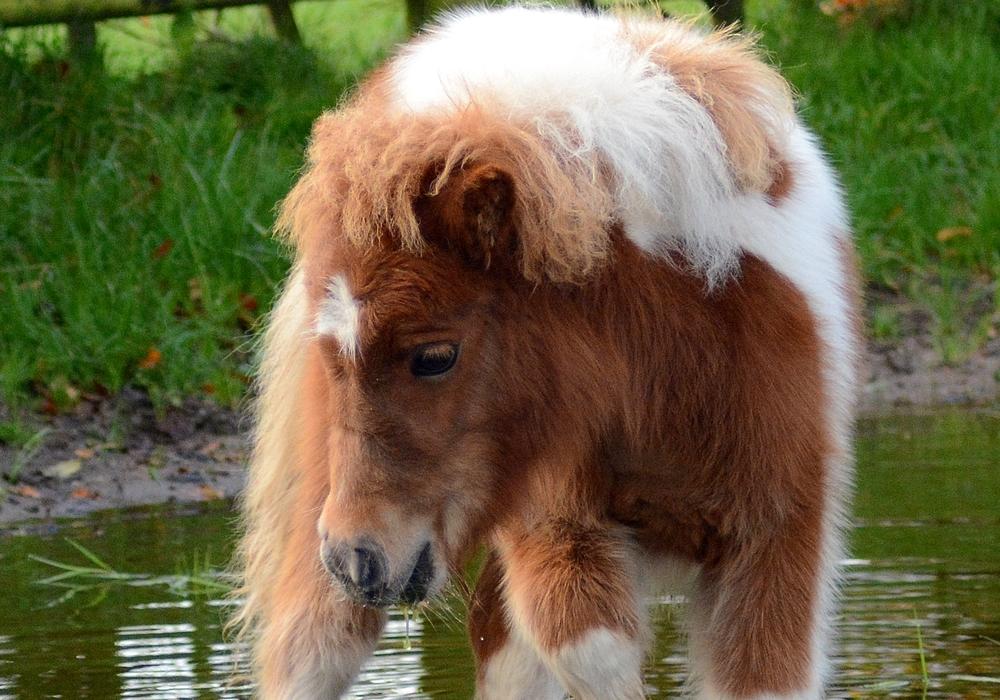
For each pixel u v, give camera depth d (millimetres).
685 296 4652
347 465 4223
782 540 4887
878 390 11211
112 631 6625
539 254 4195
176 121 12305
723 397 4738
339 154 4375
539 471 4605
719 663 4926
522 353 4395
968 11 16062
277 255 10852
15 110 11984
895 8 15992
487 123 4281
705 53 4867
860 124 13867
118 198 11375
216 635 6574
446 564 4387
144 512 8594
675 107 4625
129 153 11961
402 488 4230
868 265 12578
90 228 11070
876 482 8797
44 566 7633
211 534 8148
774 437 4758
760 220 4762
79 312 10180
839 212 5594
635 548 5195
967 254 12820
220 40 14297
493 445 4434
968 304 12344
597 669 4840
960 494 8500
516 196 4176
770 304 4727
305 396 4906
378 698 5805
